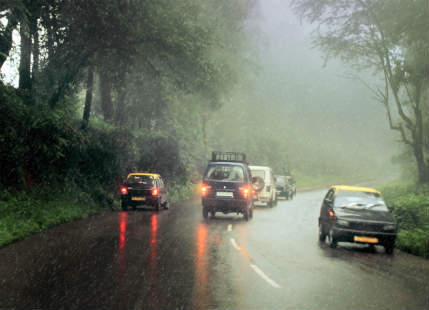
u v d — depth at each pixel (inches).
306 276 315.3
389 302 250.4
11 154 606.5
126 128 972.6
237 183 715.4
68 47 767.1
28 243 423.2
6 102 622.5
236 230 588.1
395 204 707.4
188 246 433.1
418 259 436.5
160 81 996.6
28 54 733.9
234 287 273.4
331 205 514.9
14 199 582.2
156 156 1200.2
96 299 236.2
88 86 888.9
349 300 251.4
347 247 497.7
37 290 251.6
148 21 757.9
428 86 993.5
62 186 744.3
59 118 687.7
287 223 719.7
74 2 698.8
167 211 864.3
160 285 271.1
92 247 405.7
